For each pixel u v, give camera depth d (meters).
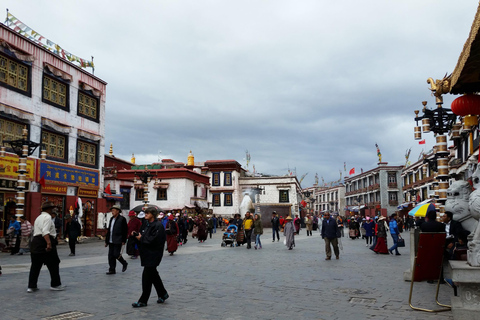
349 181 100.00
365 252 17.61
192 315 5.97
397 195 74.00
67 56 25.09
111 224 10.40
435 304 6.72
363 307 6.51
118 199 30.03
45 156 22.20
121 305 6.62
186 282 8.95
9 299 7.05
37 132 21.86
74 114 25.05
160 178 40.19
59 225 18.38
